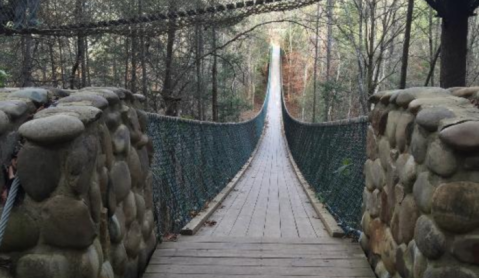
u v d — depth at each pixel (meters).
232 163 8.70
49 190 1.48
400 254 2.04
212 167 6.27
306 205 5.47
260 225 4.22
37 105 1.76
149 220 2.84
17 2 6.21
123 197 2.20
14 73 9.66
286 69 43.25
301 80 39.47
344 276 2.64
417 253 1.78
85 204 1.53
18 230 1.47
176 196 4.02
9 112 1.51
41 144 1.46
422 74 15.08
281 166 11.44
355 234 3.44
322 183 5.99
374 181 2.71
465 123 1.52
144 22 6.47
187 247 3.23
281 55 44.69
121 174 2.16
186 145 4.62
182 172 4.37
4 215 1.36
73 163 1.48
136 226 2.46
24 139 1.50
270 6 6.59
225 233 3.88
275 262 2.90
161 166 3.56
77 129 1.46
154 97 11.04
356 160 3.80
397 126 2.19
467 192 1.52
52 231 1.48
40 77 12.57
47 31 6.33
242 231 3.96
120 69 11.98
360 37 11.25
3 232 1.34
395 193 2.18
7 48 10.55
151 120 3.26
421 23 14.12
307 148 8.76
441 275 1.57
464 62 4.71
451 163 1.55
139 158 2.62
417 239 1.75
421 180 1.76
